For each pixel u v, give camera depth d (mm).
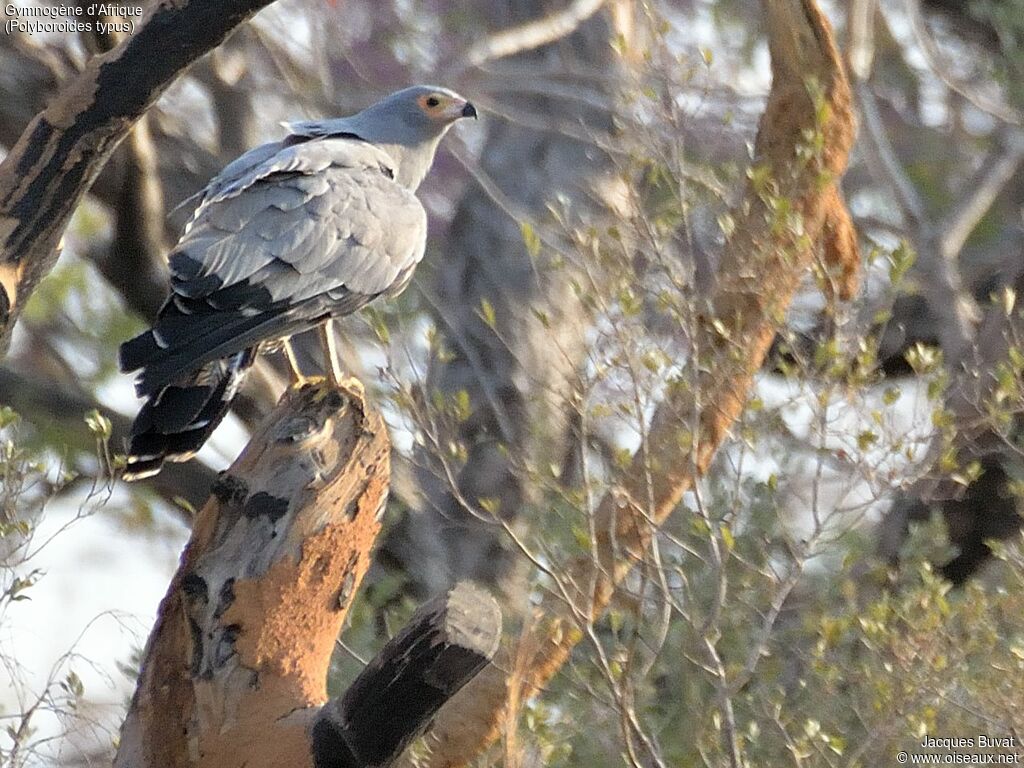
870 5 18000
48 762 9969
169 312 9398
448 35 19672
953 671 10445
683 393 10711
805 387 10773
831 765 10500
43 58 17297
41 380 16281
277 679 8102
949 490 14414
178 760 8039
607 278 11062
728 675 11109
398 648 7547
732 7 18297
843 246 11891
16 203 9273
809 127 11945
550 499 12438
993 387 12359
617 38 12711
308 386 8898
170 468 15594
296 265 10008
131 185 15266
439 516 15141
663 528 11633
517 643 10469
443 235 19297
